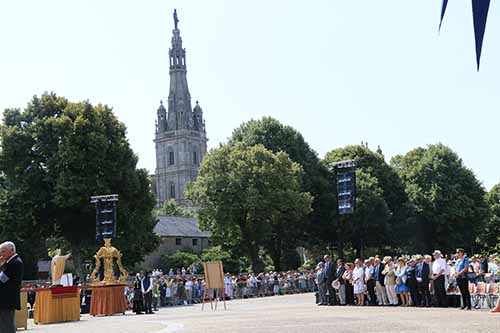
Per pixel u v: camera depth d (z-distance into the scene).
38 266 75.12
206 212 64.69
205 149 198.50
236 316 23.84
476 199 88.31
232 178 63.59
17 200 53.81
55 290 25.77
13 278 11.66
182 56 196.00
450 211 84.75
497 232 107.31
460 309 22.28
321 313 23.00
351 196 30.30
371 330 15.16
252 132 76.31
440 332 14.14
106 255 32.41
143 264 85.19
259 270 69.88
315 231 76.19
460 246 86.44
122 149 57.19
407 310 22.62
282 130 76.31
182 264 84.50
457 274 22.20
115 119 59.22
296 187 66.31
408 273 25.09
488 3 5.68
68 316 26.08
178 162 191.38
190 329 17.84
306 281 54.50
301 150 76.81
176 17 197.38
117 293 31.31
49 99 58.19
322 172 78.56
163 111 195.38
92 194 53.66
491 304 23.03
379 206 75.75
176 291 44.69
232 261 81.56
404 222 83.06
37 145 55.41
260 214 64.06
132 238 55.78
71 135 54.22
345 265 28.97
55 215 56.09
